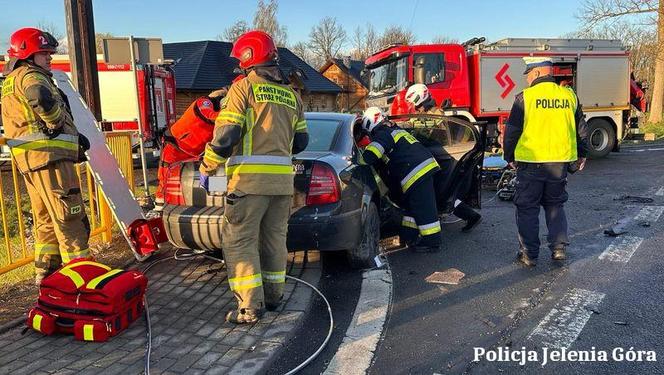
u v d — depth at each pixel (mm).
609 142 14367
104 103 14430
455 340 3420
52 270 4453
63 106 4145
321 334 3529
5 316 3803
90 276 3531
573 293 4156
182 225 4191
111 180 5039
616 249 5293
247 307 3568
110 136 6070
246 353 3189
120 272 3676
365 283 4504
